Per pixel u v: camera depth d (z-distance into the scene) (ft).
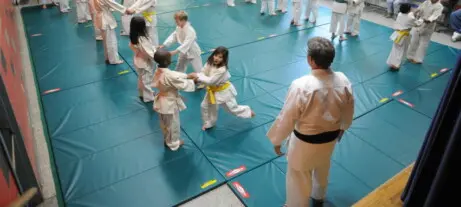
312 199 11.79
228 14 31.60
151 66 17.11
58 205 11.92
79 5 28.07
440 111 7.07
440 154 7.03
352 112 9.21
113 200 11.98
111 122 16.24
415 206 7.96
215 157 14.05
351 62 22.80
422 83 20.15
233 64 22.11
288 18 31.01
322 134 8.95
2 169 8.37
